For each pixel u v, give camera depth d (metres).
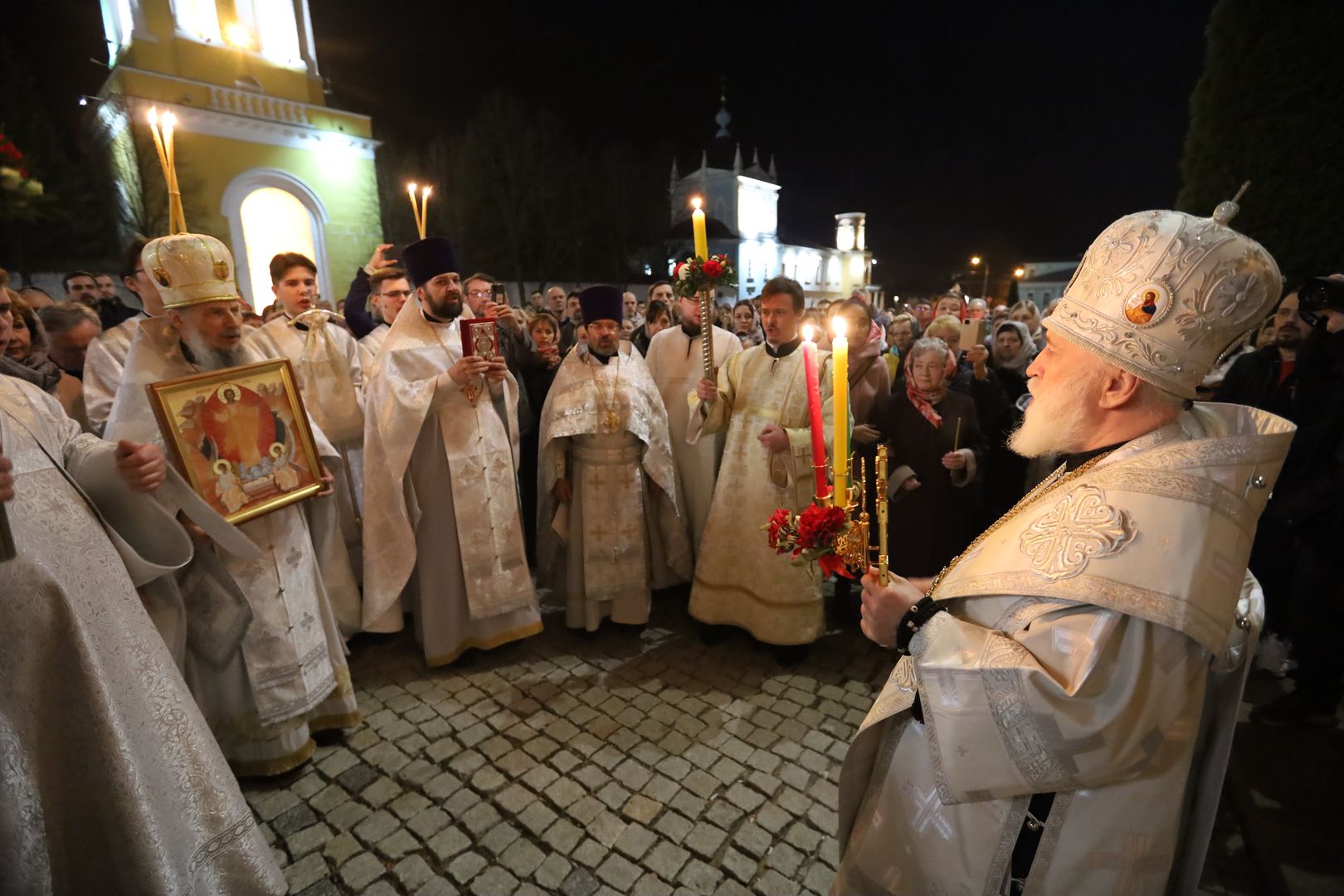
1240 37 5.04
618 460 3.56
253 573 2.42
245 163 13.11
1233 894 2.05
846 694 3.17
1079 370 1.08
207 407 2.21
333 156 14.20
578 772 2.63
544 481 3.73
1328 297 2.62
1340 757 2.61
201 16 12.74
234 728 2.50
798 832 2.34
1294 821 2.30
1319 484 2.63
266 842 2.10
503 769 2.65
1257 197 5.05
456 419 3.26
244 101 13.00
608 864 2.21
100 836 1.55
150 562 1.83
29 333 2.93
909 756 1.23
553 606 4.16
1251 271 0.92
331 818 2.40
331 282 14.48
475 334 3.13
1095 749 0.91
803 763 2.69
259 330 3.67
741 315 6.85
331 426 3.71
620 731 2.89
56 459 1.67
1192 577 0.88
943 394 3.41
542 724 2.94
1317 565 2.72
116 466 1.76
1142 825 0.98
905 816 1.22
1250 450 0.94
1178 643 0.90
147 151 11.99
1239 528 0.92
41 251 12.71
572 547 3.66
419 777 2.61
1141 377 0.99
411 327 3.34
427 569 3.30
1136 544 0.91
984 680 0.98
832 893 1.38
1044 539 1.01
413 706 3.08
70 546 1.58
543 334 5.02
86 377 2.66
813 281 43.91
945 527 3.40
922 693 1.05
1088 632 0.94
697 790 2.54
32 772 1.45
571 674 3.36
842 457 1.29
